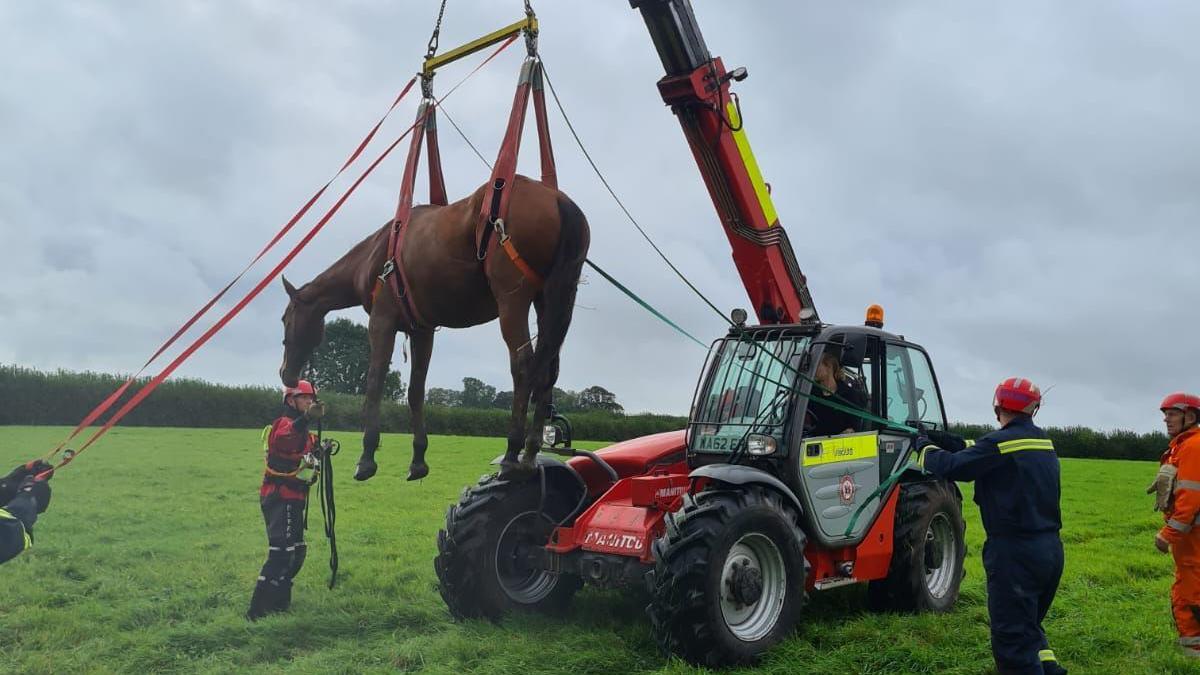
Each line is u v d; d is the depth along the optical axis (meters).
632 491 5.73
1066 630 6.32
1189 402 6.04
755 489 5.51
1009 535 4.54
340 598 6.78
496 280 5.21
